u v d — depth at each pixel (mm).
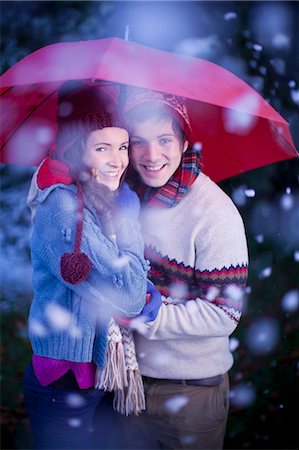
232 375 3531
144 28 5059
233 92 1923
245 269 1977
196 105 2191
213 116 2211
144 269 1828
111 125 1811
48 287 1896
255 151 2291
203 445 2090
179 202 1987
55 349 1896
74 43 1965
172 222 1985
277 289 4285
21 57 5652
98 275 1775
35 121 2227
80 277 1719
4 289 4352
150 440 2109
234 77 2070
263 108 2006
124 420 2127
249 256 4598
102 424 2172
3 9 5590
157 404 2055
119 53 1794
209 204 1961
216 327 1949
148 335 1955
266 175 4930
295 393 3395
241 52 5035
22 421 3182
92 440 2102
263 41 5059
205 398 2053
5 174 5477
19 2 5555
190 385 2037
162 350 2021
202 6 5023
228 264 1936
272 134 2174
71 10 5473
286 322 3971
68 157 1850
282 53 5031
